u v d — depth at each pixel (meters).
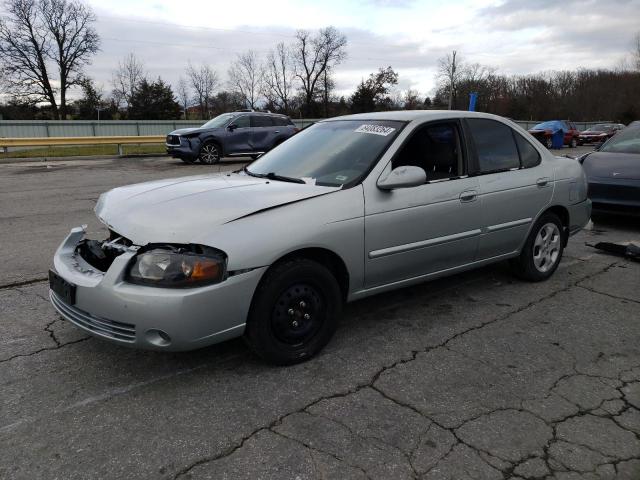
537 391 2.93
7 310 4.01
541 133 26.58
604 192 6.90
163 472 2.24
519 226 4.42
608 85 69.06
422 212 3.64
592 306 4.24
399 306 4.20
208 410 2.71
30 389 2.89
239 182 3.54
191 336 2.71
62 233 6.64
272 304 2.99
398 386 2.97
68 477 2.21
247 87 69.06
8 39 49.03
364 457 2.35
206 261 2.70
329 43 68.19
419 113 4.02
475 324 3.86
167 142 16.78
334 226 3.16
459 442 2.46
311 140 4.15
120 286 2.71
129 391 2.89
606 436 2.53
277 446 2.42
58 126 28.16
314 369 3.15
